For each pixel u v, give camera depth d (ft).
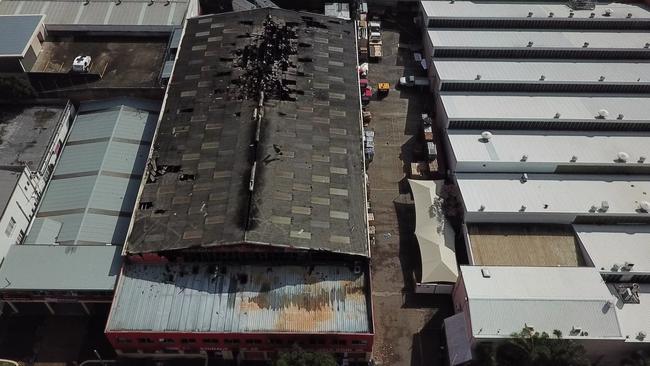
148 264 296.71
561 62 422.41
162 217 303.07
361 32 459.73
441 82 396.57
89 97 386.32
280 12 426.92
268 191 311.27
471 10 452.76
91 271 293.84
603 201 329.72
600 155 357.41
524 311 278.67
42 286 286.66
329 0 485.15
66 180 342.85
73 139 367.66
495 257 319.47
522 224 334.03
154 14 427.33
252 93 363.15
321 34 415.64
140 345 280.51
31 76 379.55
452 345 285.02
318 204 310.65
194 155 330.95
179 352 288.30
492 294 284.41
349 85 381.81
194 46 401.08
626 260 313.12
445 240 329.11
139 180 345.10
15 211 307.58
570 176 353.72
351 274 295.89
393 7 501.56
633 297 297.94
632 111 382.63
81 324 303.68
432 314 311.27
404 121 414.00
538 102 390.42
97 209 325.62
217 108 356.79
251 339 276.21
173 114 355.36
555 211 328.49
